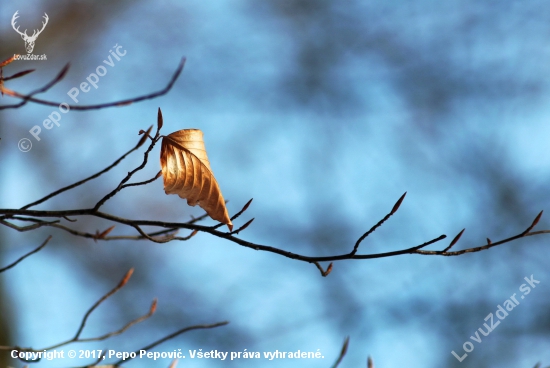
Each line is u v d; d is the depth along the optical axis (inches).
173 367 163.2
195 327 164.6
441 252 160.7
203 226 161.2
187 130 162.7
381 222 160.6
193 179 162.4
